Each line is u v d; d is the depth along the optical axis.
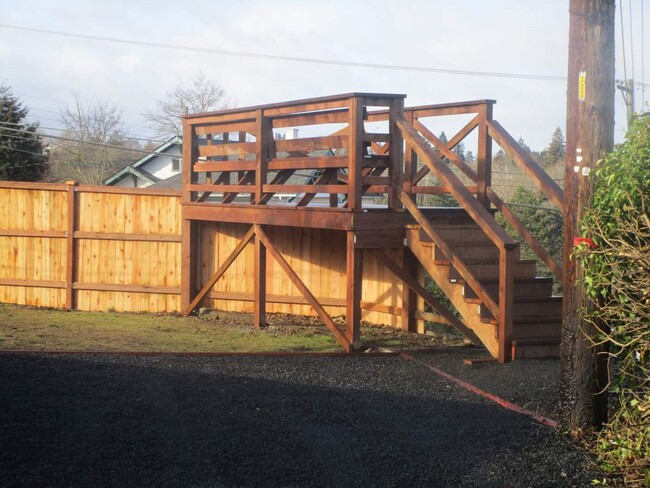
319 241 12.85
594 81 5.84
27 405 5.94
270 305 13.25
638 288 5.03
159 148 38.81
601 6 5.82
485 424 6.04
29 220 13.88
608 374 5.81
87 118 54.50
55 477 4.60
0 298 14.12
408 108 10.87
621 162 5.18
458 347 10.14
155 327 11.66
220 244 13.25
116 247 13.62
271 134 11.02
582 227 5.49
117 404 6.10
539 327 8.70
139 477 4.69
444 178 8.89
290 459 5.13
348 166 9.51
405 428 5.88
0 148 38.06
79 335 10.59
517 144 9.39
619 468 5.11
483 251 9.56
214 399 6.42
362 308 12.54
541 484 4.93
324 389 6.99
